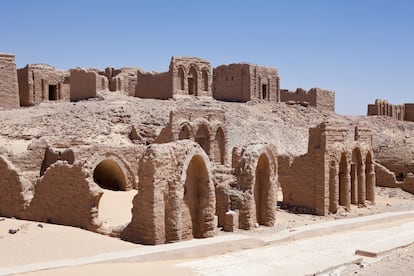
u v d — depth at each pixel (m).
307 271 15.70
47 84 58.62
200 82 60.62
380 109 81.00
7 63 49.16
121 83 61.16
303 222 31.66
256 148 28.53
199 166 23.83
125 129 43.53
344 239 21.98
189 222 23.28
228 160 44.97
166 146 21.81
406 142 51.56
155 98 59.91
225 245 19.17
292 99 77.00
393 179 47.81
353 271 16.41
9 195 27.48
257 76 68.12
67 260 16.33
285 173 37.69
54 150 31.16
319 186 35.34
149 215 20.78
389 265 17.19
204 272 15.52
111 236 22.20
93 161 30.98
